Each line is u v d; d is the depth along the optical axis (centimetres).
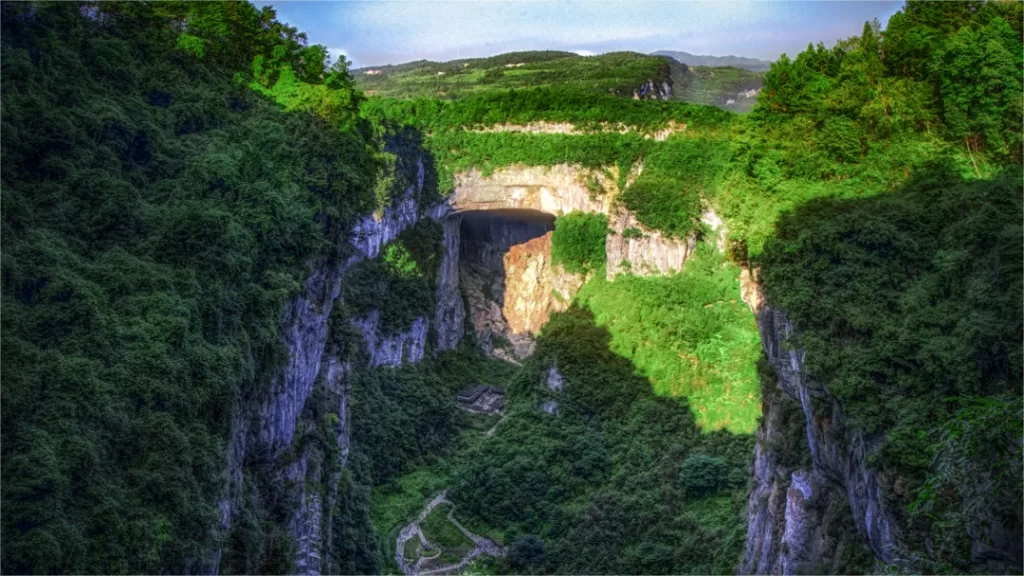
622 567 9125
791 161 7044
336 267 7019
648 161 13762
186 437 4853
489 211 15238
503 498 10800
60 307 4931
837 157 7012
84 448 4394
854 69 7731
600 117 14475
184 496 4666
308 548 6812
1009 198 5784
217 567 4894
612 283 13162
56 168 5656
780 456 6644
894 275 5775
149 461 4647
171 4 8144
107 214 5628
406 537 10406
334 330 7906
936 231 5956
